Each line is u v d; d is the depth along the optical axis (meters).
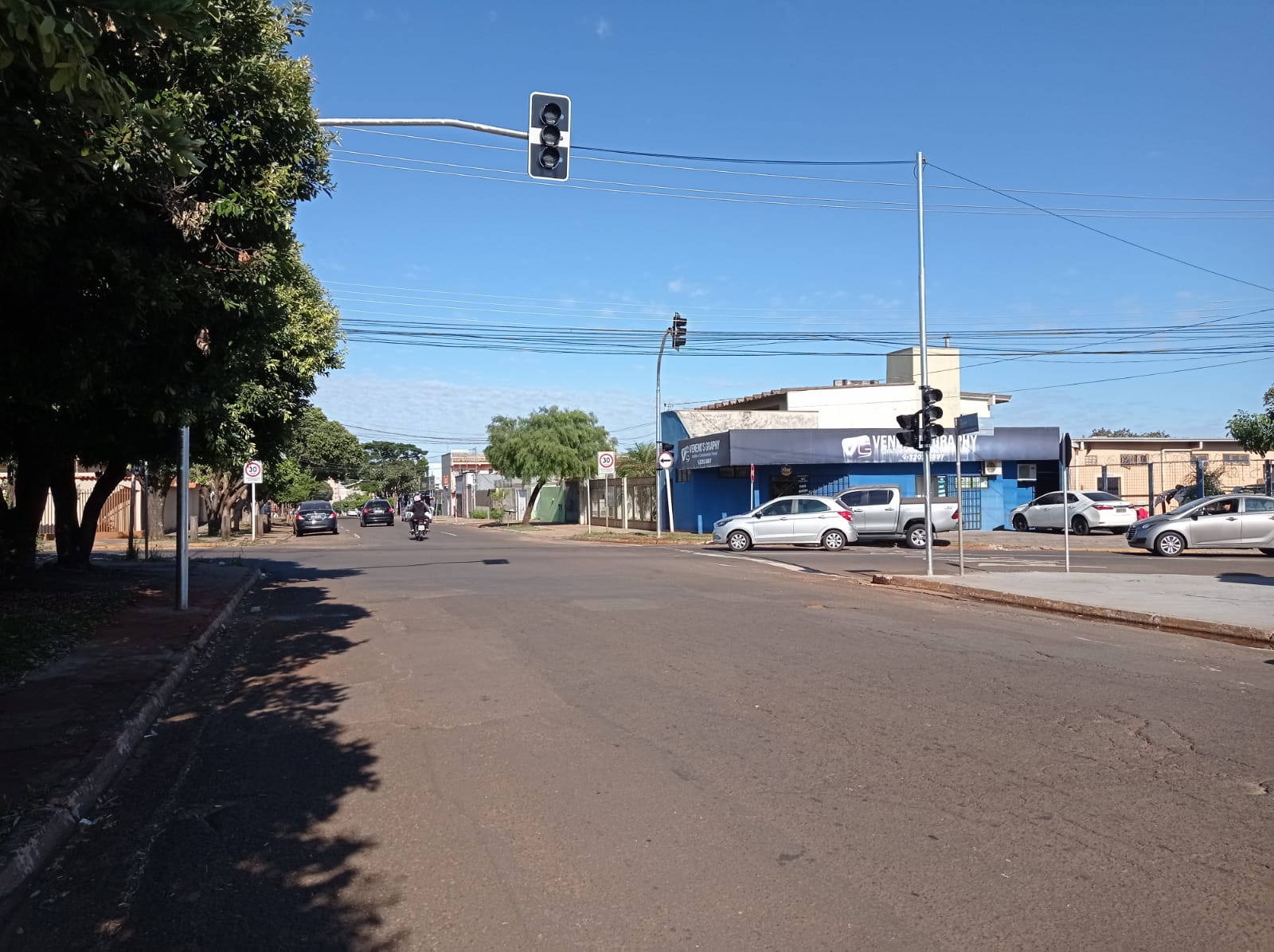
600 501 48.56
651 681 8.53
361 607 14.29
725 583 17.03
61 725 7.02
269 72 8.88
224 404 12.01
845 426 41.84
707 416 40.47
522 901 4.22
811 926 3.95
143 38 4.49
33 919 4.18
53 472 14.68
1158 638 11.16
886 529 27.67
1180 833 4.88
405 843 4.93
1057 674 8.80
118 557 23.97
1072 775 5.81
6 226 6.76
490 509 69.12
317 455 55.84
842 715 7.29
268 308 9.70
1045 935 3.84
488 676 8.87
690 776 5.88
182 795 5.80
